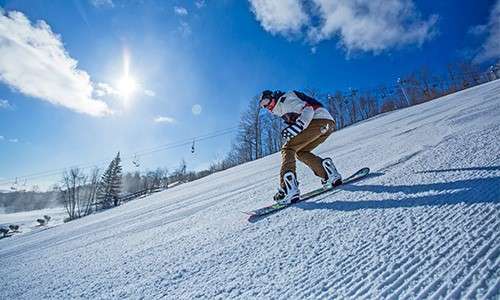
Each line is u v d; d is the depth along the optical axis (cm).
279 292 122
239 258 171
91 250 321
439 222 155
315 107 293
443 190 203
